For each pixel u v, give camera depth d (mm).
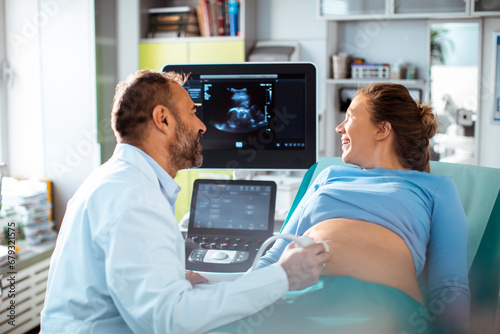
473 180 1710
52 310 1220
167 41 3605
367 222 1437
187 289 1108
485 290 1570
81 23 3389
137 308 1082
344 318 1196
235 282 1141
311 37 3652
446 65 3404
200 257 1602
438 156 3457
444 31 3387
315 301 1249
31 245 3090
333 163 1915
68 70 3445
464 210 1650
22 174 3631
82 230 1179
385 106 1562
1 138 3590
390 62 3590
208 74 1912
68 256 1205
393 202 1451
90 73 3412
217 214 1737
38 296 2967
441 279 1387
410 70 3453
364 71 3480
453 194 1517
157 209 1148
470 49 3344
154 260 1100
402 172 1543
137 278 1081
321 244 1225
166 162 1338
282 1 3697
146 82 1291
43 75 3492
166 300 1070
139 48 3664
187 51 3580
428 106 1603
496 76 3316
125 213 1117
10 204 3080
